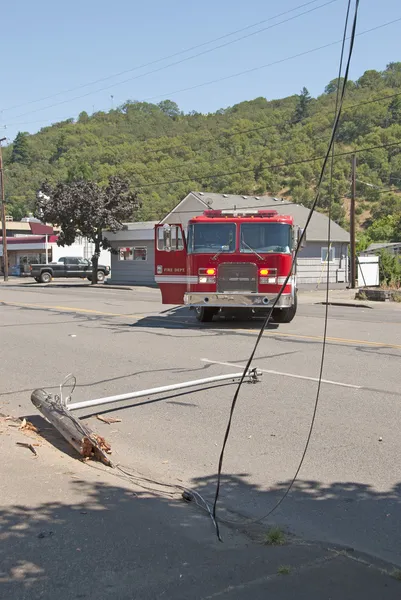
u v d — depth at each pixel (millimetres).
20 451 5980
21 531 4211
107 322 17281
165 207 63531
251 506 4984
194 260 15977
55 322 17266
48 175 86125
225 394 8672
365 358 11375
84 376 9977
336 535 4469
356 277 37062
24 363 11125
